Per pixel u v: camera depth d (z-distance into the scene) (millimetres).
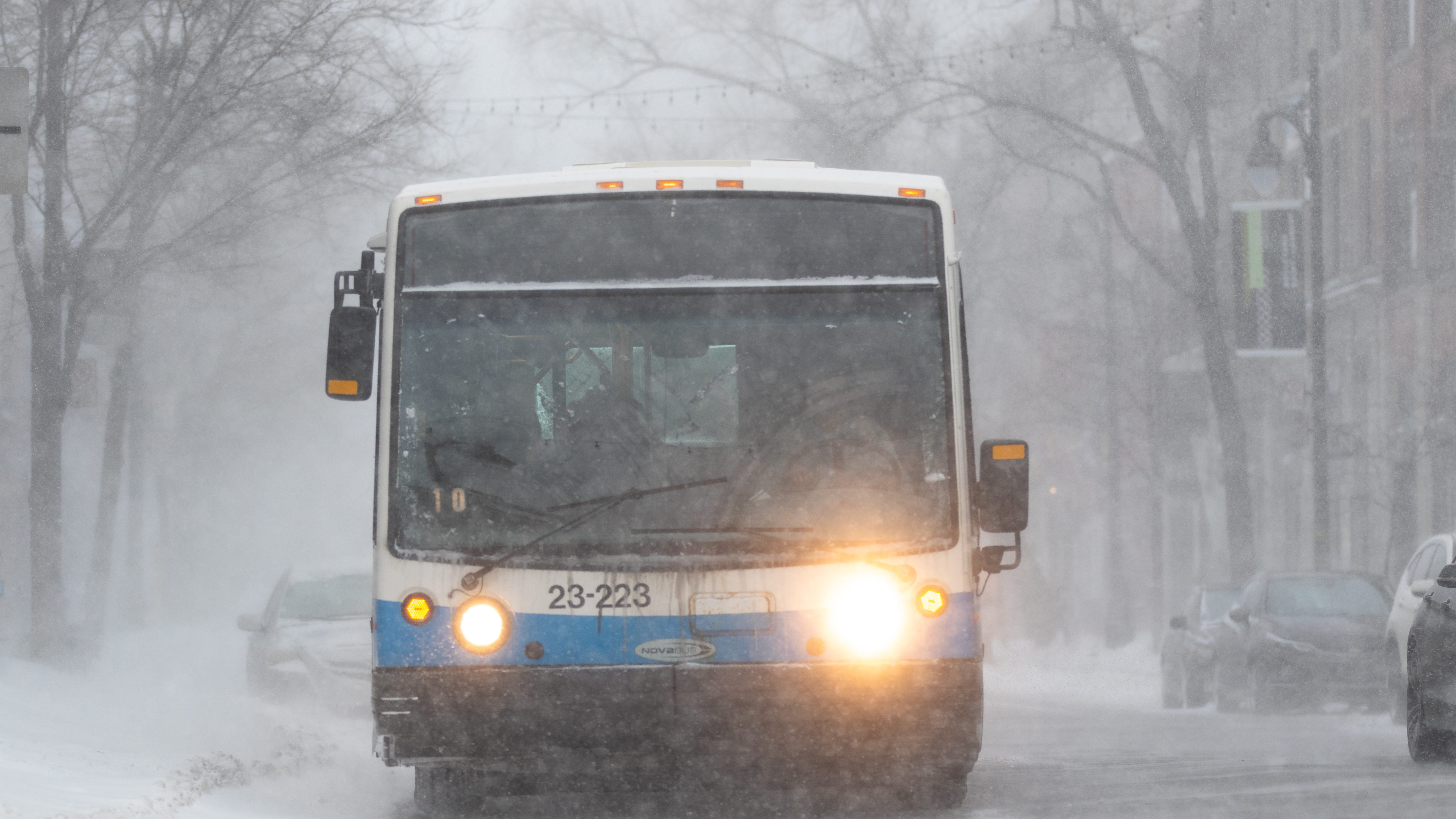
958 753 14852
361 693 30875
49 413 43344
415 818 16688
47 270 43281
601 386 15250
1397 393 63906
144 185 42156
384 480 15172
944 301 15562
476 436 15172
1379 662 35219
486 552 14898
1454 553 28047
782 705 14578
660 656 14680
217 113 41625
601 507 14906
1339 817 15383
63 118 42062
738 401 15219
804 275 15617
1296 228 50125
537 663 14727
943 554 14953
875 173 16156
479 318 15484
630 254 15664
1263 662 35906
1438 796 17031
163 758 19719
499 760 14805
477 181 15961
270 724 25891
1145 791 17734
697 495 14969
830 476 15055
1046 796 17297
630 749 14727
